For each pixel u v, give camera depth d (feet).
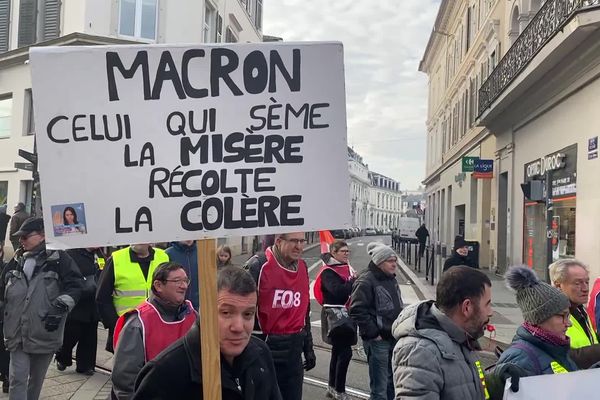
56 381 19.54
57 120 7.80
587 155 34.73
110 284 16.24
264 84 8.11
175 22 61.72
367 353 16.55
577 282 11.69
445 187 110.01
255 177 8.03
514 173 54.13
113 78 7.88
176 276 10.69
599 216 32.45
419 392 7.72
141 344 10.33
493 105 53.42
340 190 8.13
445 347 7.93
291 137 8.12
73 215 7.75
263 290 13.37
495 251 61.77
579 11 30.91
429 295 47.37
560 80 38.60
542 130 45.06
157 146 7.91
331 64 8.16
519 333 9.18
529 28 43.65
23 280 14.61
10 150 69.36
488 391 8.32
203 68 8.02
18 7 66.33
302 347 14.61
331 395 18.86
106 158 7.84
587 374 7.59
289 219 8.05
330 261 18.83
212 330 6.76
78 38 59.93
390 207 398.01
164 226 7.84
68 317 19.84
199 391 6.75
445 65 111.24
